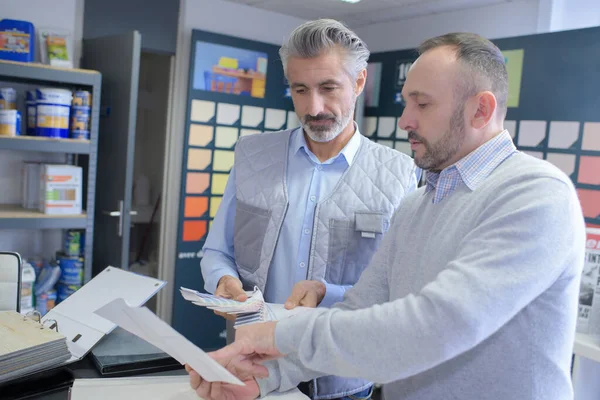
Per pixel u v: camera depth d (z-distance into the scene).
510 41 3.21
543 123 3.11
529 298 0.77
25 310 2.89
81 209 3.10
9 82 3.24
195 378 0.98
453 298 0.76
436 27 4.06
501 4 3.65
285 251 1.46
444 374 0.91
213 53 3.89
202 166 3.95
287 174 1.50
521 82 3.18
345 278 1.44
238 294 1.20
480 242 0.82
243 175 1.55
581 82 2.94
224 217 1.61
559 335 0.86
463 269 0.79
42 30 3.22
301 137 1.49
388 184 1.45
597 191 2.91
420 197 1.10
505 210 0.84
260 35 4.29
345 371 0.82
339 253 1.43
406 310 0.79
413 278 0.99
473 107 0.92
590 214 2.94
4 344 1.04
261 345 0.90
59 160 3.47
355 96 1.39
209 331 4.09
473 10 3.82
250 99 4.10
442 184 0.99
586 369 2.00
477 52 0.91
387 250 1.13
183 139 3.93
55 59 3.12
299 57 1.29
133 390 1.01
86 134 2.99
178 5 3.86
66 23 3.44
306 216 1.46
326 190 1.47
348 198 1.44
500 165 0.94
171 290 4.05
